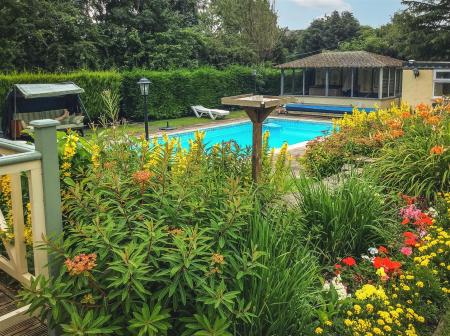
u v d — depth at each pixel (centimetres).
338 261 384
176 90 2016
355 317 296
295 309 274
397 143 625
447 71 1761
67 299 243
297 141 1677
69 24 1967
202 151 420
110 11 2367
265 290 266
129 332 242
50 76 1558
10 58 1791
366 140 718
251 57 2773
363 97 2212
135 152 349
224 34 2820
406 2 2564
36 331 280
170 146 393
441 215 457
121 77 1806
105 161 338
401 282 337
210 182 330
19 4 1825
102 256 236
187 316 253
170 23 2445
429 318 323
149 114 1916
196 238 241
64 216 303
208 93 2183
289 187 462
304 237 385
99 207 264
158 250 239
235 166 424
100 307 241
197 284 237
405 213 450
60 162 348
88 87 1661
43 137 265
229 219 271
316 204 412
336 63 2180
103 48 2227
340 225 395
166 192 287
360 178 471
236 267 258
